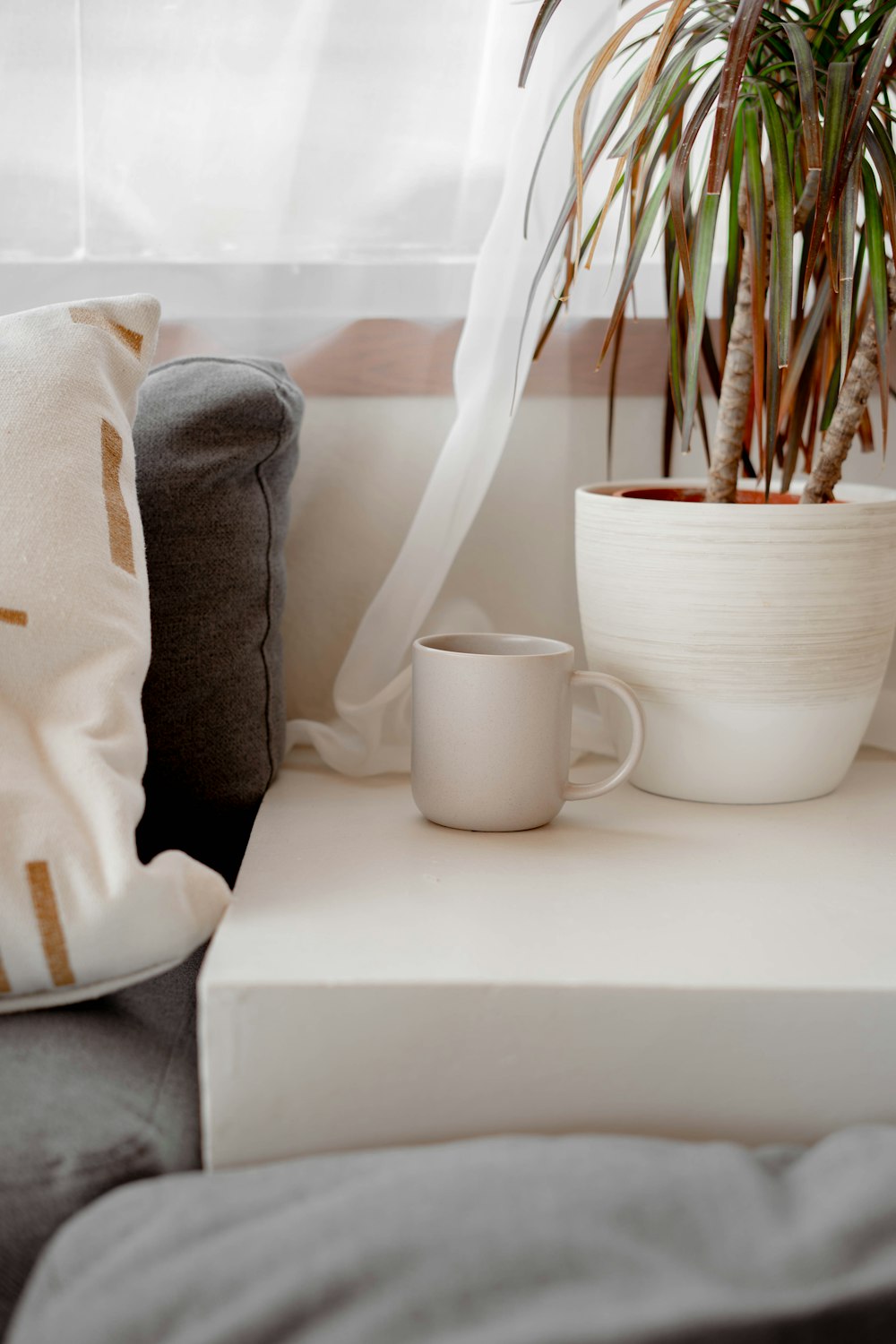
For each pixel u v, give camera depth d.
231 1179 0.49
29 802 0.58
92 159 0.94
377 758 0.91
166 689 0.81
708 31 0.77
